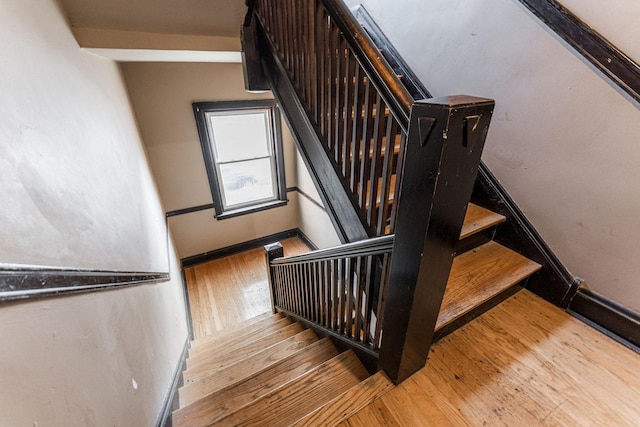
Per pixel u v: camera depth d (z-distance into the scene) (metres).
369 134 1.11
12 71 0.75
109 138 1.59
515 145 1.54
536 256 1.56
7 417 0.49
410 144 0.80
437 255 0.91
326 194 1.53
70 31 1.34
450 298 1.32
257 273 3.76
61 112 1.02
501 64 1.50
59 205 0.84
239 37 1.83
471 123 0.73
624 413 1.06
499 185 1.66
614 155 1.18
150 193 2.55
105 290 1.01
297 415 1.20
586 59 1.17
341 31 1.06
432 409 1.07
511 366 1.23
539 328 1.40
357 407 1.08
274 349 1.90
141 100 2.89
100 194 1.23
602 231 1.28
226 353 2.09
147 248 1.89
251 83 1.82
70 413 0.67
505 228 1.67
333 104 1.28
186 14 1.63
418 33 1.92
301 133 1.62
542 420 1.04
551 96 1.33
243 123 3.61
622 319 1.30
